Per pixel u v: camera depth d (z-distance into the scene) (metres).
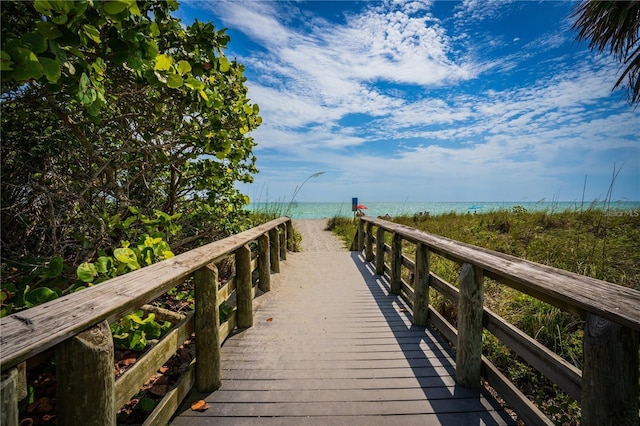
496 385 2.09
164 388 2.42
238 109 3.78
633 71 4.15
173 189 4.50
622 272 4.30
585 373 1.31
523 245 6.15
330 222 14.94
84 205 3.02
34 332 0.97
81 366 1.12
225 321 3.04
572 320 3.33
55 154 3.29
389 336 3.18
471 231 8.17
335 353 2.83
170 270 1.77
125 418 2.10
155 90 3.14
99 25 1.76
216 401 2.14
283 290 4.87
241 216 5.46
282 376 2.45
